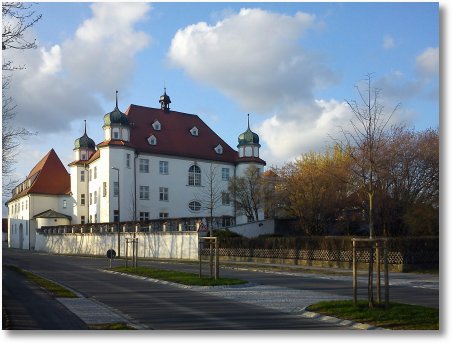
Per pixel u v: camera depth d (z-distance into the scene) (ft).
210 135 241.14
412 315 38.50
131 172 202.59
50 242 208.95
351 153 109.29
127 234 161.17
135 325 38.99
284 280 78.02
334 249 107.65
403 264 94.07
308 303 50.57
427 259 96.58
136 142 211.20
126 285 72.18
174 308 48.24
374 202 113.29
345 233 131.95
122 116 203.82
